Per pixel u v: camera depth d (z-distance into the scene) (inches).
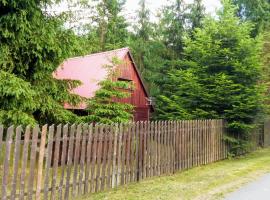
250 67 636.7
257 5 1162.0
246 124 623.5
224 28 659.4
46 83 448.1
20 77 424.2
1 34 394.9
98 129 326.0
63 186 295.1
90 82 719.7
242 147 633.6
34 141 265.0
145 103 893.8
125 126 358.9
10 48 401.4
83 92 692.7
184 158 464.4
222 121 586.6
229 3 700.0
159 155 412.8
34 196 285.7
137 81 863.7
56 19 448.8
